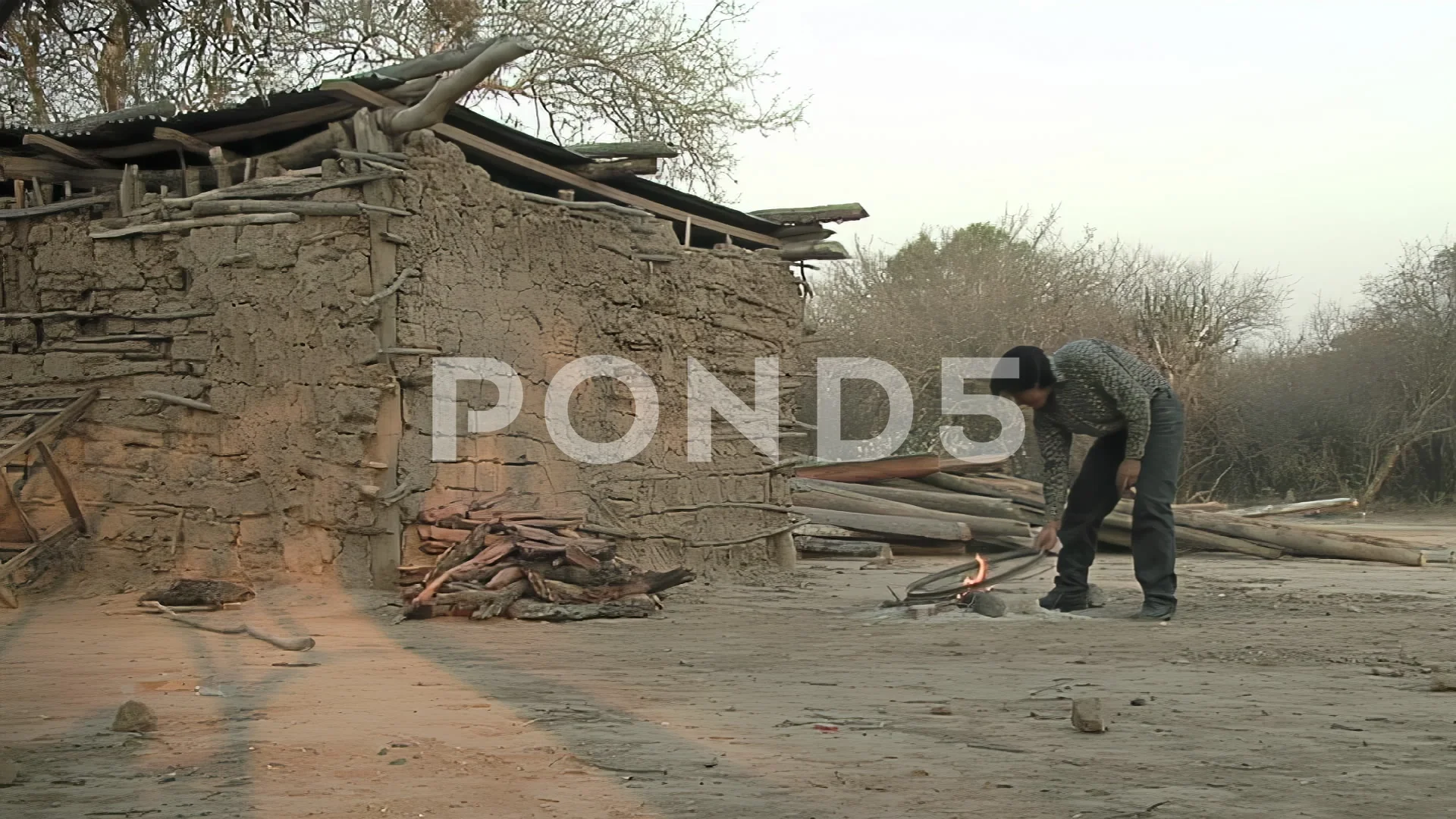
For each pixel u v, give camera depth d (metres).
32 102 12.31
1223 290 39.75
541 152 12.90
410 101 11.12
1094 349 9.88
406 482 11.05
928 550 19.64
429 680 6.68
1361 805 3.85
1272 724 5.27
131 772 4.36
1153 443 10.05
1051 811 3.80
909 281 40.22
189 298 11.71
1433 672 6.93
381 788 4.12
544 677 6.81
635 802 3.93
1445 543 24.19
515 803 3.91
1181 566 18.28
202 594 10.55
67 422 11.84
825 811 3.80
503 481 12.06
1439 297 38.47
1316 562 19.28
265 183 11.35
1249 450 39.34
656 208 14.62
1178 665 7.29
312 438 11.17
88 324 12.18
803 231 16.48
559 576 10.54
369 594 10.81
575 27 24.45
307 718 5.46
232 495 11.45
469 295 11.70
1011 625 9.65
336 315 11.05
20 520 11.96
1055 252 40.91
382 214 10.95
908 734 5.05
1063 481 10.47
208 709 5.73
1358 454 38.59
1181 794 4.00
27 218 12.41
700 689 6.34
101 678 6.83
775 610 10.98
